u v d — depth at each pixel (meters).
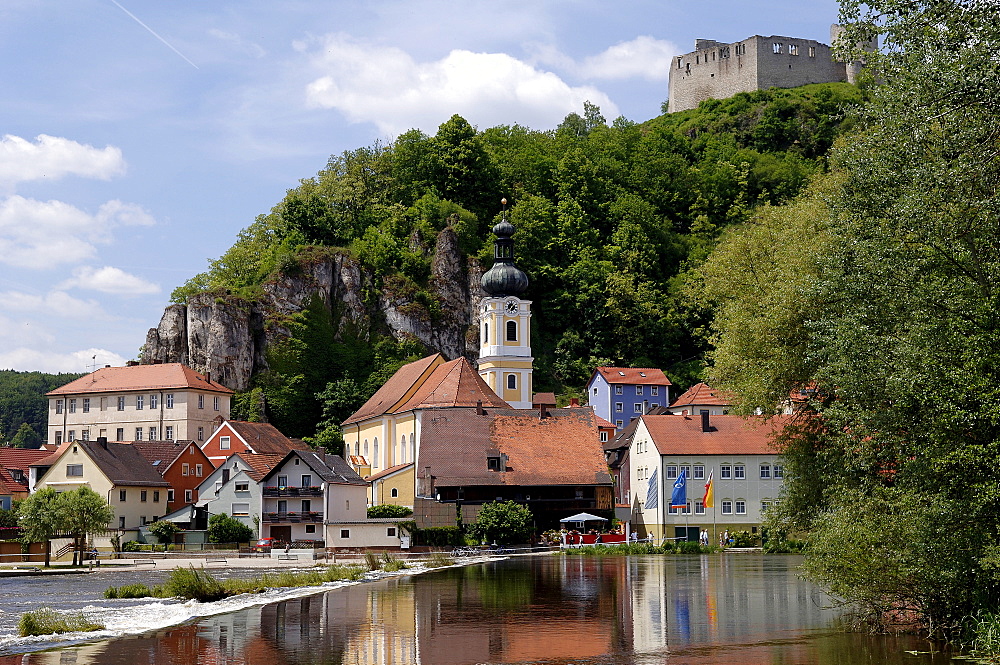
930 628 30.39
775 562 71.50
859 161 30.58
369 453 134.62
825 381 32.78
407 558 82.00
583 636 32.84
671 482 108.94
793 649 28.98
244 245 198.25
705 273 58.06
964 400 25.66
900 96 28.28
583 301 194.25
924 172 26.97
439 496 104.19
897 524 28.91
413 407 118.25
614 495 119.81
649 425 112.44
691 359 194.38
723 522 108.62
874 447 30.47
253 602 45.47
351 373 175.50
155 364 156.00
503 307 136.88
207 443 125.38
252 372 168.38
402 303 183.88
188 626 36.62
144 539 102.69
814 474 43.34
